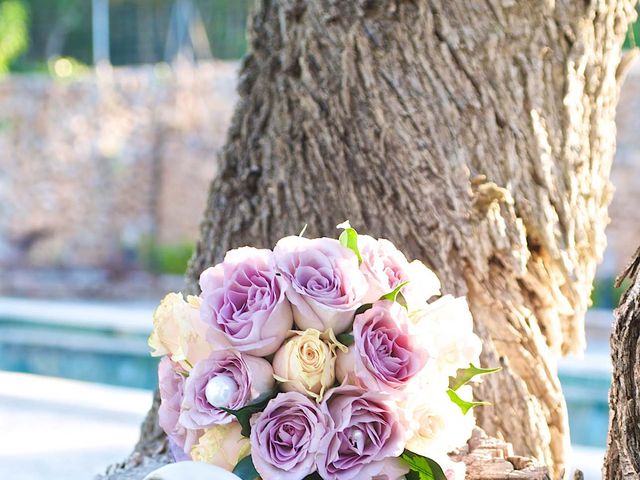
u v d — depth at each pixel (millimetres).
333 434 1097
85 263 7887
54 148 7805
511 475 1246
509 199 1417
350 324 1130
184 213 7707
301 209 1489
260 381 1110
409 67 1446
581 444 4305
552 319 1458
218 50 9219
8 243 7887
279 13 1530
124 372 6102
